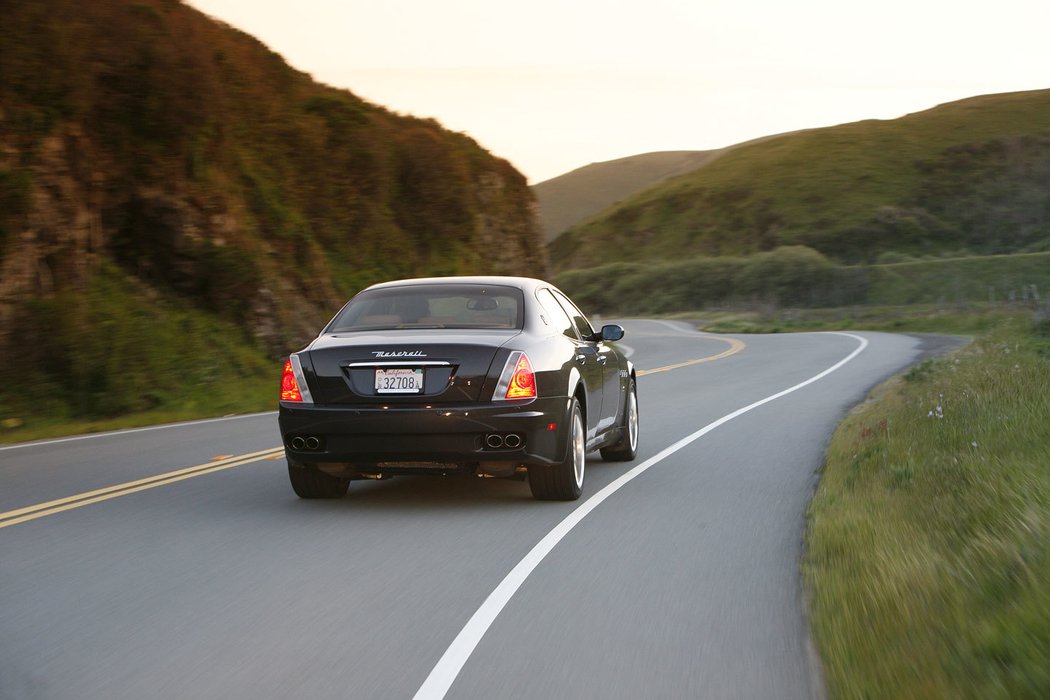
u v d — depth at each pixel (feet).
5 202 57.06
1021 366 49.78
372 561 21.90
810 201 551.59
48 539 24.07
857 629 15.76
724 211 577.84
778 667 15.12
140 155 70.08
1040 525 18.83
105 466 35.60
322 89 113.91
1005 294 372.38
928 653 13.94
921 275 394.32
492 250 128.36
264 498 29.40
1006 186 530.27
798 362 88.53
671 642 16.33
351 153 102.94
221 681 14.74
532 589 19.63
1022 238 498.28
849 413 50.19
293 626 17.37
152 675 15.01
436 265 111.04
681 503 28.35
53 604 18.76
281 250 82.99
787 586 19.76
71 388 55.93
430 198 112.16
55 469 34.94
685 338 151.12
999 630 13.87
